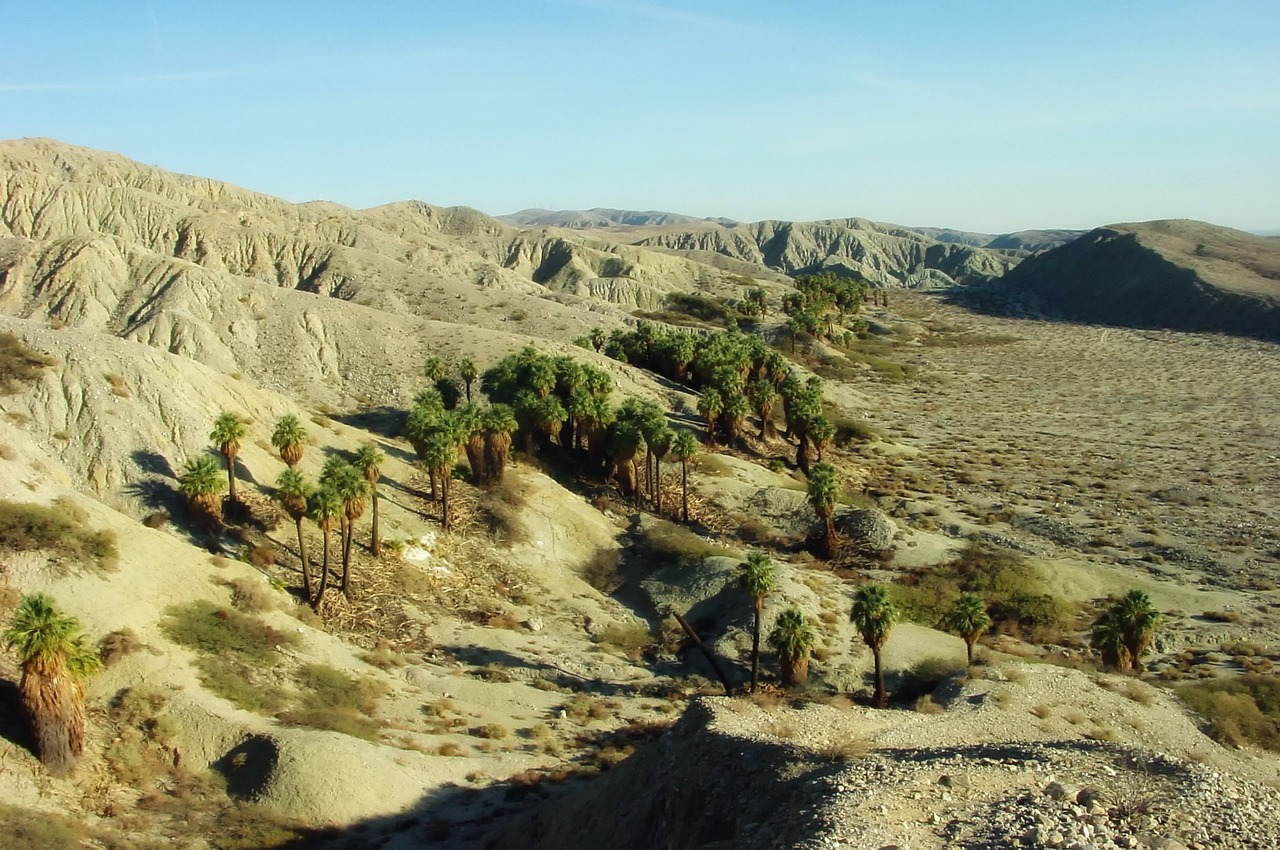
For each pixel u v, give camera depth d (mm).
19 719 35656
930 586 66938
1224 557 73938
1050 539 78688
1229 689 50000
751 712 31688
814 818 21656
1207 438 115125
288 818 35156
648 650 58062
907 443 112250
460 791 39125
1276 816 21453
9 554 41969
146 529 48812
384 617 54312
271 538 57250
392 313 118625
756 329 177250
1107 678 46875
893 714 35406
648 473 77875
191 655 42594
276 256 158500
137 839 32500
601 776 34094
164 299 102250
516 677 51594
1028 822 20578
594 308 175125
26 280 105375
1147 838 19812
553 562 66250
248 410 67688
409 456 74500
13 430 52250
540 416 78250
